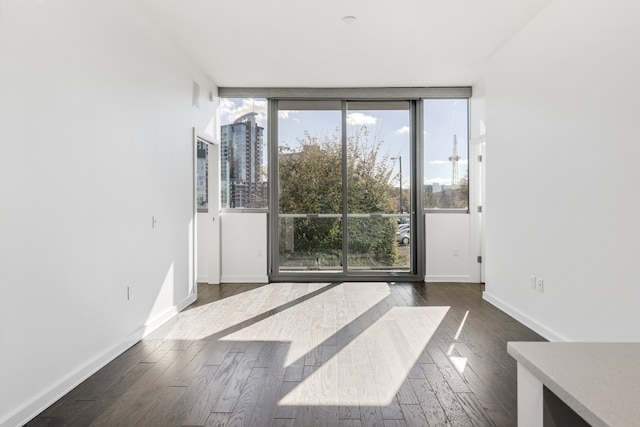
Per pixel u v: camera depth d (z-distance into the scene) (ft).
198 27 12.44
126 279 10.24
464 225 19.04
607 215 8.51
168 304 12.92
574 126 9.67
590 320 9.11
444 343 10.53
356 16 11.82
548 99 10.83
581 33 9.41
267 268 19.08
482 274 18.79
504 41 13.46
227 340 10.85
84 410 7.13
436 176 19.33
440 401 7.42
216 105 18.43
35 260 7.04
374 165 19.56
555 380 2.43
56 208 7.59
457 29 12.59
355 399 7.51
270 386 8.07
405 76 17.28
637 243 7.73
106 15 9.37
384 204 19.58
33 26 7.04
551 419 2.68
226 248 19.04
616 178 8.26
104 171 9.23
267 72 16.69
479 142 18.13
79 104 8.32
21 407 6.70
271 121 19.24
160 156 12.37
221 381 8.30
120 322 9.93
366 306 14.44
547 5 10.93
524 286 12.21
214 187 18.75
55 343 7.56
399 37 13.25
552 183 10.62
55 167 7.56
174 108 13.57
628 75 7.94
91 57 8.75
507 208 13.39
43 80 7.27
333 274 19.29
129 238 10.41
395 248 19.58
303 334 11.34
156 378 8.46
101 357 9.01
